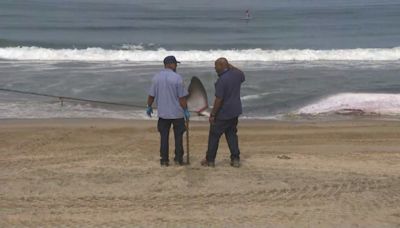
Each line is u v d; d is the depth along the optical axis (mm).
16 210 24969
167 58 32625
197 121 54500
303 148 43562
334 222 23547
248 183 29672
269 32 184875
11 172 32656
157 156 38219
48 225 22828
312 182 30141
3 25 196500
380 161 37719
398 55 108500
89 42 141375
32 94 64312
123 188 28688
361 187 29281
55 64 92812
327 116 58062
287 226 22938
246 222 23422
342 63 99625
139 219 23734
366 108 61406
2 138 45594
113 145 43438
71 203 26156
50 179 30422
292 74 84188
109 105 62125
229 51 111250
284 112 60156
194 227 22703
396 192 28406
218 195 27594
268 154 40250
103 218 23875
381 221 23734
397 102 63906
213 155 33844
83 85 73375
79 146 42906
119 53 106812
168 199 26906
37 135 46875
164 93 32656
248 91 70250
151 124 52625
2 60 97938
